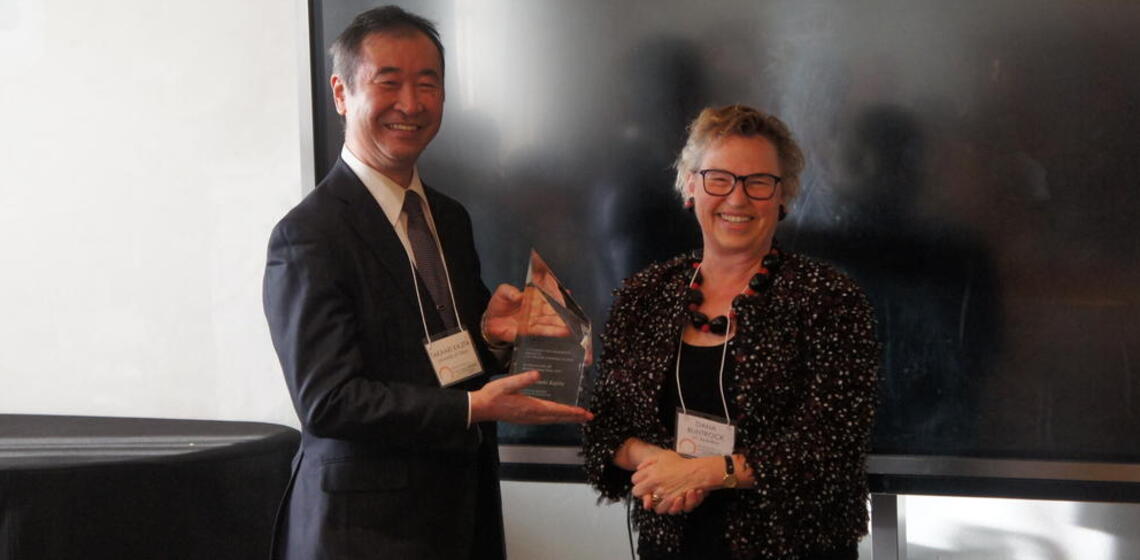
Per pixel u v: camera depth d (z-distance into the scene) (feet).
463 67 8.58
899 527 8.15
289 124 9.34
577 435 8.50
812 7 7.90
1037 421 7.73
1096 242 7.56
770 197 6.13
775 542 5.80
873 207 7.91
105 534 8.23
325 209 6.14
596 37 8.32
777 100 8.01
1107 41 7.45
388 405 5.80
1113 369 7.58
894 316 7.94
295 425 9.59
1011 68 7.61
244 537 8.61
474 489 6.47
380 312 6.13
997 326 7.77
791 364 5.90
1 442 8.66
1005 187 7.68
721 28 8.07
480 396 6.03
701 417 6.04
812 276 6.01
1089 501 7.63
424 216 6.67
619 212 8.38
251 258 9.51
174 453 8.41
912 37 7.75
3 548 8.09
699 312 6.25
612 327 6.56
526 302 6.57
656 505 6.02
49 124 9.69
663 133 8.25
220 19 9.39
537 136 8.49
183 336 9.67
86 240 9.72
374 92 6.22
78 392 9.76
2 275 9.75
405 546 6.06
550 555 9.45
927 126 7.77
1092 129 7.52
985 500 8.62
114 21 9.53
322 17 8.71
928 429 7.93
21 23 9.66
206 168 9.52
